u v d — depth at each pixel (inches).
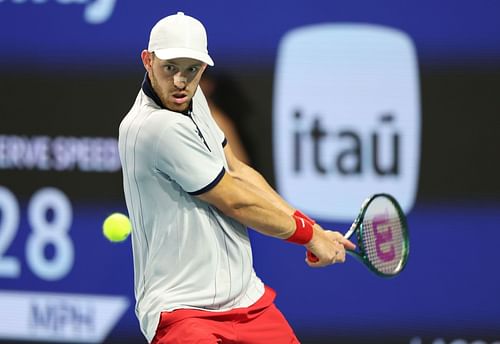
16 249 921.5
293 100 873.5
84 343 918.4
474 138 848.3
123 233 623.8
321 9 866.1
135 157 536.1
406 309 866.8
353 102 866.1
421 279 863.1
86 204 909.8
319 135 871.7
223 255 553.0
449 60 849.5
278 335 578.2
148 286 556.7
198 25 532.7
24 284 921.5
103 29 898.1
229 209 535.2
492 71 843.4
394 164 862.5
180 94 526.9
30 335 922.7
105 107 902.4
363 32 861.8
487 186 848.3
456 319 859.4
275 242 882.8
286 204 611.5
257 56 874.8
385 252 626.2
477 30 843.4
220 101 879.1
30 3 908.0
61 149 911.7
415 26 853.2
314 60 869.2
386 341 871.7
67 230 914.7
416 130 857.5
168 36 522.9
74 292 916.6
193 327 538.0
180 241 543.8
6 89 916.6
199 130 556.4
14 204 920.9
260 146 877.8
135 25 893.8
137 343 911.0
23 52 911.7
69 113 908.0
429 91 853.8
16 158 918.4
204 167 526.6
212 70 878.4
